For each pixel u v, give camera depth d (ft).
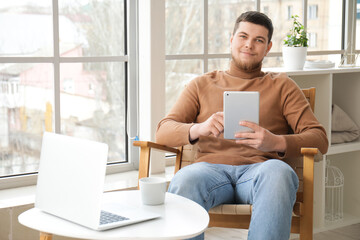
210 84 7.25
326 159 10.64
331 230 9.54
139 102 9.36
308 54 11.03
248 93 6.32
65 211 4.83
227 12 10.16
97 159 4.62
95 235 4.38
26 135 8.51
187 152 7.37
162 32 9.02
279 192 5.58
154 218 4.82
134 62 9.39
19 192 8.03
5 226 7.22
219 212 6.29
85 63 8.98
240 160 6.77
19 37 8.28
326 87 9.36
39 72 8.50
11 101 8.30
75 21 8.80
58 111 8.73
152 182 5.33
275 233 5.46
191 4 9.73
